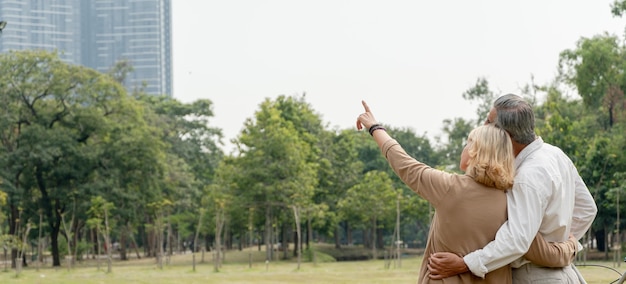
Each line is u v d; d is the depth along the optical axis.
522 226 3.99
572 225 4.60
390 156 4.41
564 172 4.28
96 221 42.81
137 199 48.88
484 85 59.53
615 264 33.44
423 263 4.30
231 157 48.91
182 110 72.81
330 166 54.44
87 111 48.41
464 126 66.62
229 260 53.19
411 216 53.44
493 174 4.04
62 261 56.03
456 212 4.09
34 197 51.16
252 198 47.94
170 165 60.41
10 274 36.66
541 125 43.00
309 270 36.50
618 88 38.25
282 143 47.66
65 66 48.44
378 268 37.50
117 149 48.53
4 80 47.16
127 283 26.83
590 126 44.94
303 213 48.56
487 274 4.08
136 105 51.66
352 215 51.97
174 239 73.62
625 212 39.38
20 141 47.69
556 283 4.26
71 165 48.34
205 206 54.81
